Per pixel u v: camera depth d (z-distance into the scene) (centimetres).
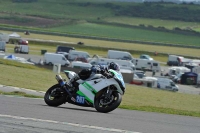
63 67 16300
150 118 3428
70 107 3853
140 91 9181
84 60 19962
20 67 11481
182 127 2964
